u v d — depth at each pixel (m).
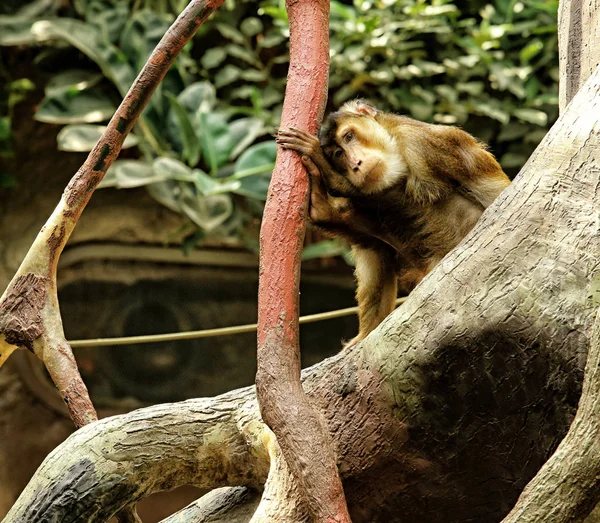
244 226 11.55
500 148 11.37
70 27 11.02
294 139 3.79
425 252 4.98
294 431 3.41
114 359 12.43
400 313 3.86
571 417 3.57
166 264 12.48
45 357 4.78
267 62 11.52
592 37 4.65
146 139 10.90
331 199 4.94
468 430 3.79
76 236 12.03
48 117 10.78
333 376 4.05
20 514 4.39
